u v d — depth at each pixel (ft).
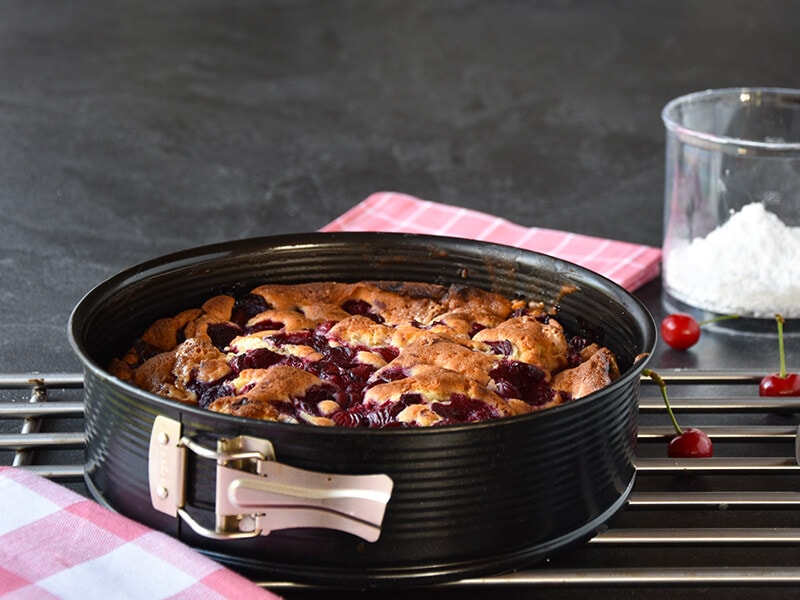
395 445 3.66
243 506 3.71
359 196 8.39
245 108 10.33
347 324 5.05
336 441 3.64
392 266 5.48
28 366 5.78
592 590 4.10
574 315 5.19
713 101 6.99
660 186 8.74
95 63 11.46
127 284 4.86
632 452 4.41
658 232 7.85
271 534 3.82
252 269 5.35
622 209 8.25
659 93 10.98
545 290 5.27
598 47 12.41
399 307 5.34
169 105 10.30
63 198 8.13
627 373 4.00
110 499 4.20
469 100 10.75
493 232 7.42
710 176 6.51
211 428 3.71
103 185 8.40
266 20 13.21
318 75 11.38
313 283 5.44
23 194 8.15
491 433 3.72
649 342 4.33
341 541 3.80
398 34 12.80
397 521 3.78
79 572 3.73
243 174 8.75
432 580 3.87
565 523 4.05
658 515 4.56
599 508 4.18
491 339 4.96
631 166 9.15
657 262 7.10
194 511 3.88
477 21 13.32
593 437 4.01
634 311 4.70
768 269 6.43
